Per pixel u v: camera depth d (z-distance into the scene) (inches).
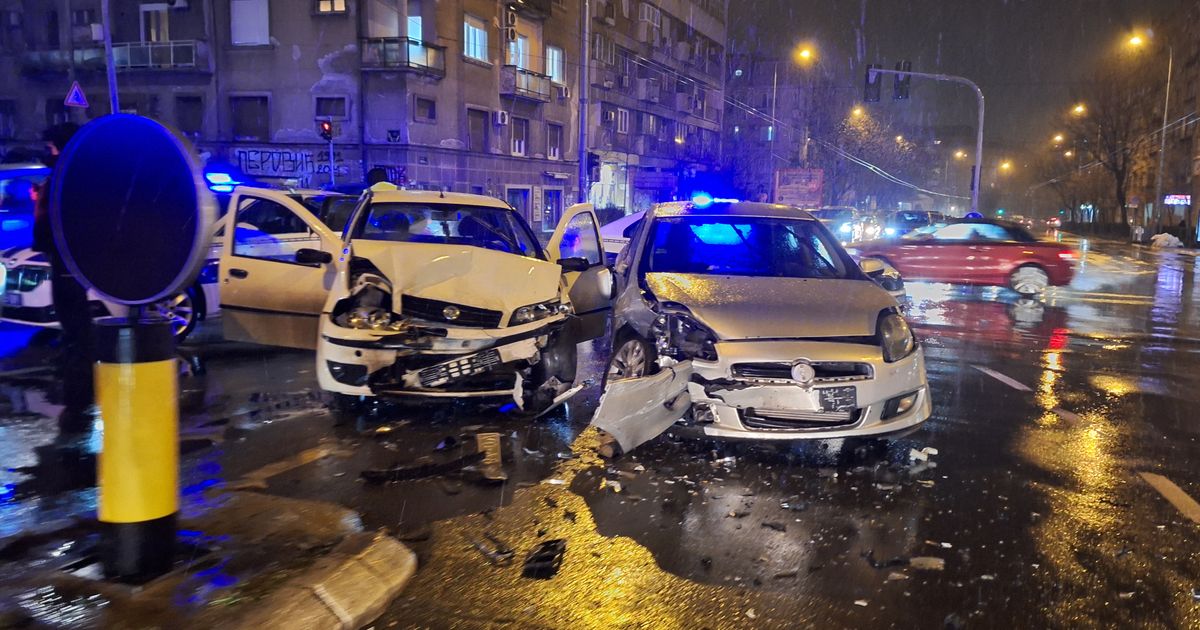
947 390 279.1
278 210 338.3
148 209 112.7
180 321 330.0
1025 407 256.1
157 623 108.7
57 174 112.0
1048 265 628.1
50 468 177.5
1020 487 180.7
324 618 114.5
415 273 226.1
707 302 210.8
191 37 1173.7
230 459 187.8
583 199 1106.7
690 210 276.2
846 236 1145.4
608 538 149.2
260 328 269.7
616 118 1760.6
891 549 146.9
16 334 340.5
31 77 1245.1
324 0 1131.3
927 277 653.9
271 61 1153.4
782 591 130.3
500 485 175.2
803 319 202.4
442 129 1205.7
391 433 211.3
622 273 270.2
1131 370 320.5
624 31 1759.4
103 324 118.6
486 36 1296.8
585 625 118.5
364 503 163.2
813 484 180.4
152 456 120.4
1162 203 2117.4
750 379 190.2
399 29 1155.9
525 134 1440.7
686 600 126.6
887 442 213.6
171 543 123.8
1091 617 123.6
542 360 236.1
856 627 119.6
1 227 408.5
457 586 129.6
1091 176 2832.2
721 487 177.2
